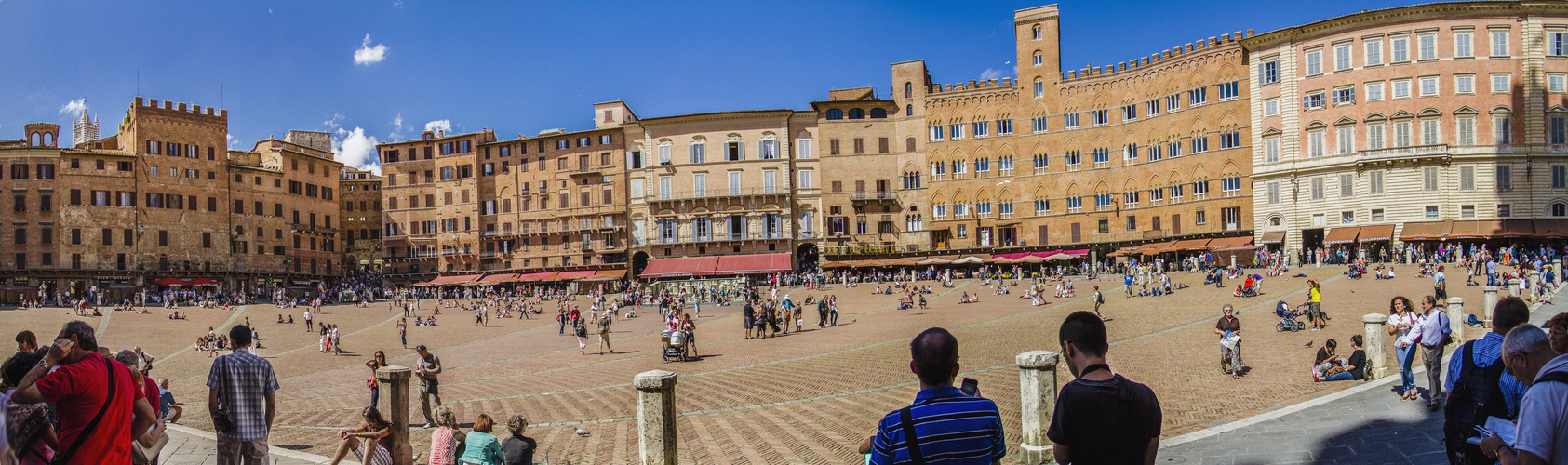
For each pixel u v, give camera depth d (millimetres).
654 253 112062
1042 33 102938
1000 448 6453
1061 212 100688
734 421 21594
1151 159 95375
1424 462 12312
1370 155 78938
